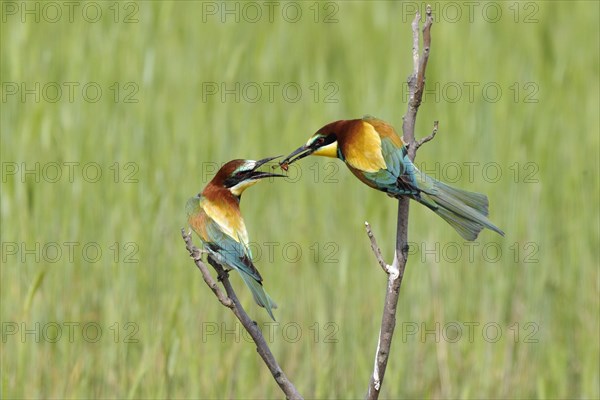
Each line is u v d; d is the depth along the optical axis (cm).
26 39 1511
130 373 1176
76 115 1408
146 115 1427
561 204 1507
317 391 1155
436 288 1313
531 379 1270
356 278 1291
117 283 1222
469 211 790
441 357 1244
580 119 1666
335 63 1756
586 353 1270
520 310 1336
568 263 1401
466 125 1523
